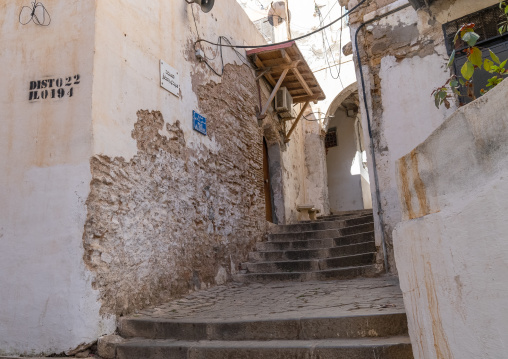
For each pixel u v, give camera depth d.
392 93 6.13
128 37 4.93
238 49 8.28
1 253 4.15
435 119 5.73
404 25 6.16
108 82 4.49
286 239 8.11
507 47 4.96
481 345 1.66
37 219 4.14
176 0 6.14
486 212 1.62
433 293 2.16
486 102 1.66
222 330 3.72
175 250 5.39
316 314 3.68
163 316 4.35
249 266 6.98
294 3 13.72
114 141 4.48
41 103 4.37
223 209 6.81
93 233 4.04
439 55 5.81
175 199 5.50
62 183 4.16
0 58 4.59
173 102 5.73
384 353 2.93
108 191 4.29
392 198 5.95
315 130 13.13
